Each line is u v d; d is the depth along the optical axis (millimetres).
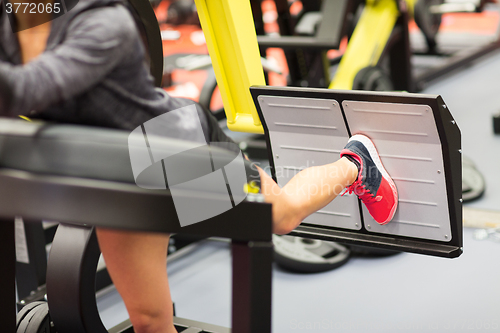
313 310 1989
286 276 2279
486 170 3119
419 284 2129
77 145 930
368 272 2264
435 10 5277
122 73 928
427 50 5668
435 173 1397
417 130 1361
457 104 4422
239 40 1631
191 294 2209
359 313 1944
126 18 883
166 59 5191
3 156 960
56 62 813
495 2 5820
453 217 1415
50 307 1471
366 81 3168
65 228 1448
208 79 3385
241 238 926
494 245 2393
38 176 938
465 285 2094
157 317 1284
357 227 1604
